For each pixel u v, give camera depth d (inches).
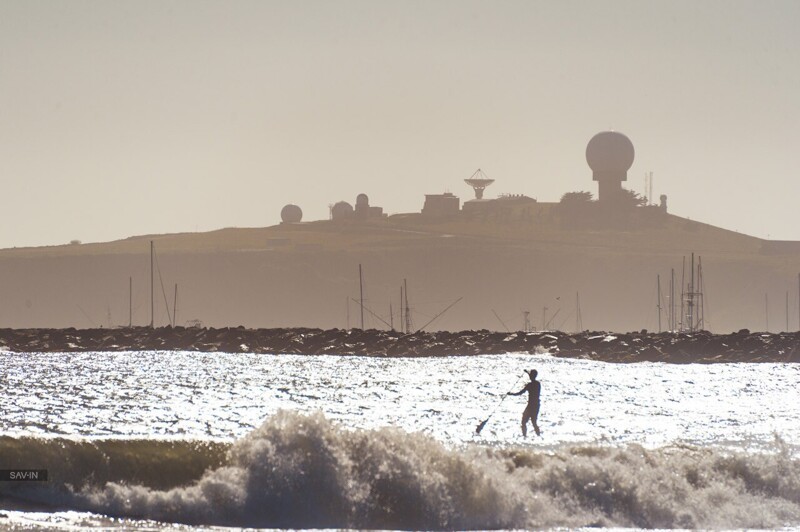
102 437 4104.3
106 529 3430.1
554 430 5812.0
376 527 3639.3
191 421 5846.5
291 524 3617.1
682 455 4421.8
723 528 3826.3
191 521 3585.1
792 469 4293.8
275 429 3841.0
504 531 3671.3
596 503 3922.2
